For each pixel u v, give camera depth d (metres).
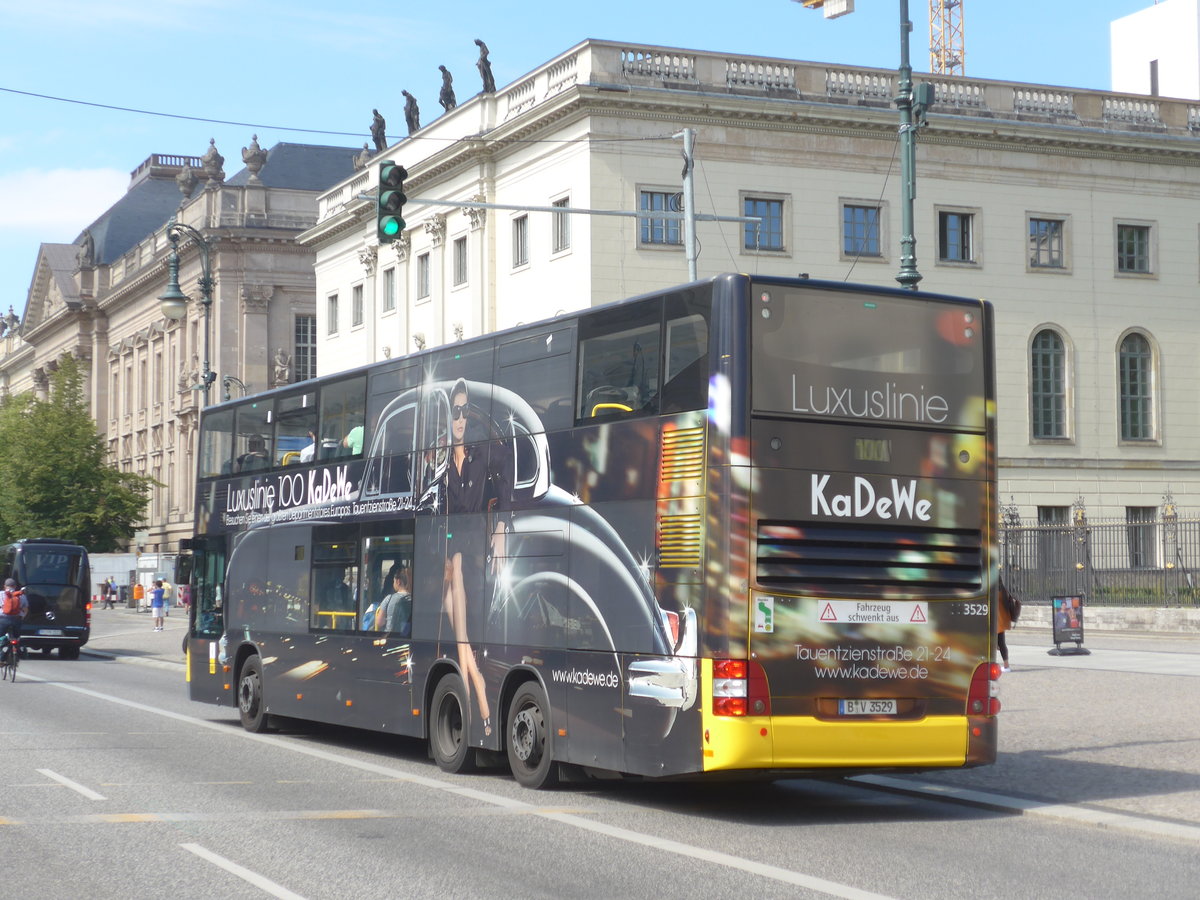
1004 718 20.81
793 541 13.34
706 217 28.09
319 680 20.11
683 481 13.56
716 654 13.07
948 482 14.09
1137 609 40.81
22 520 87.75
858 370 13.79
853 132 53.25
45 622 44.66
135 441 107.44
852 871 11.01
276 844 12.12
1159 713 20.94
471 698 16.64
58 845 12.06
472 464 16.88
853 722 13.41
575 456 15.05
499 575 16.19
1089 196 57.09
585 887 10.37
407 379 18.50
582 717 14.66
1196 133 59.06
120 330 112.69
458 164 58.19
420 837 12.50
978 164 55.44
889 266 53.81
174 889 10.30
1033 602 44.44
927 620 13.87
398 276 64.31
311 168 93.81
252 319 88.06
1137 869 11.11
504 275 55.91
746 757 12.96
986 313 14.48
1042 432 56.47
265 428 22.52
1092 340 56.97
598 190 50.41
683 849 11.95
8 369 148.38
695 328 13.66
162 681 33.91
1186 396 58.41
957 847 12.13
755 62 52.47
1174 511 53.78
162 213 120.38
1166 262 58.22
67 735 21.25
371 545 19.03
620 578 14.23
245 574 22.69
